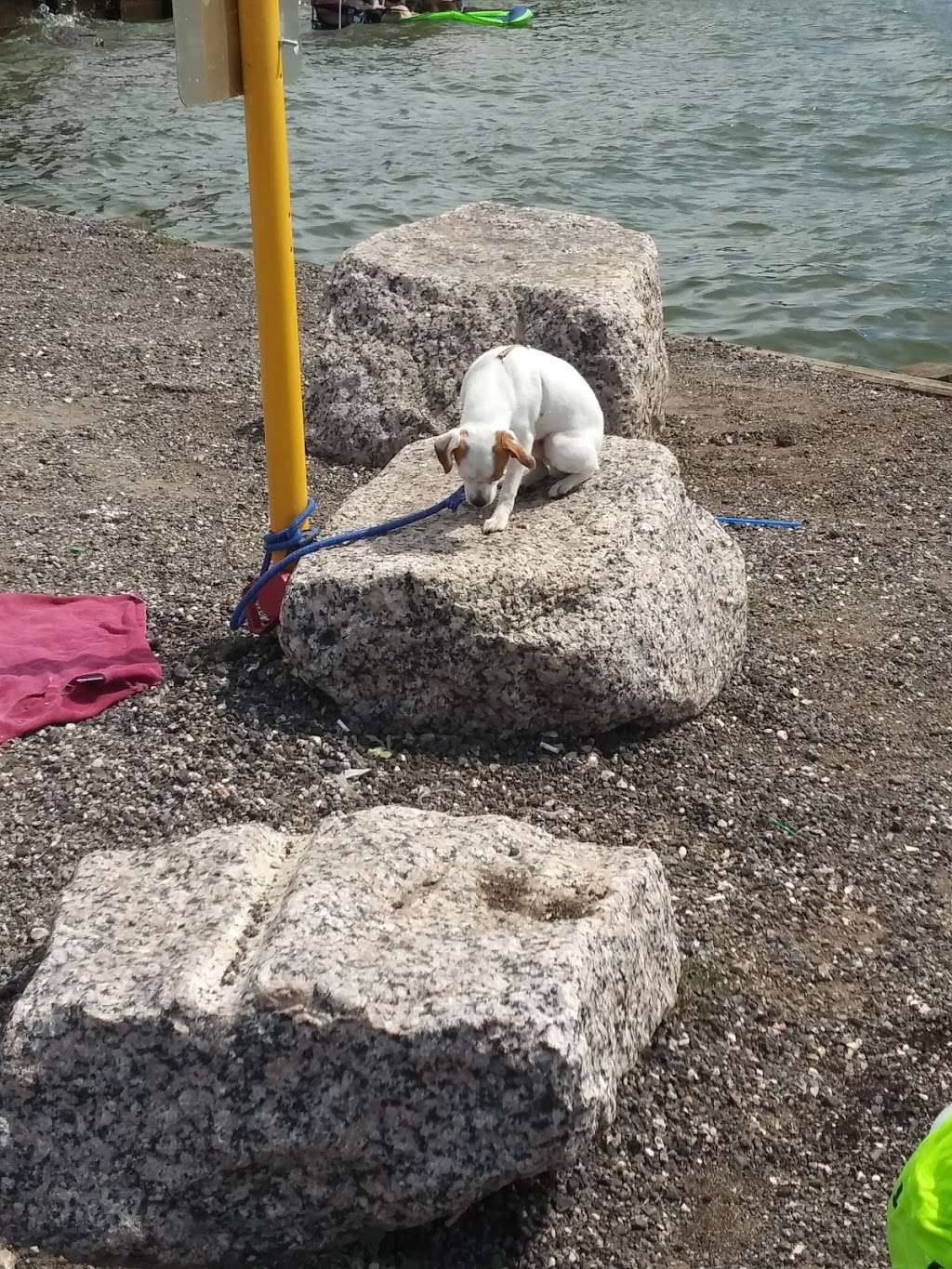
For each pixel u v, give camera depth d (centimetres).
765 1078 193
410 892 181
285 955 168
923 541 339
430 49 1320
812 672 278
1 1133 167
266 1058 164
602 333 338
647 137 944
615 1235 175
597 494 258
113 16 1393
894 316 568
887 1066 197
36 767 233
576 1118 162
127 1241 166
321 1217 167
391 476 273
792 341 542
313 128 969
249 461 360
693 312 577
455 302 352
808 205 762
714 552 269
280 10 228
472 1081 162
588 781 236
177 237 657
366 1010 163
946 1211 132
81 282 513
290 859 192
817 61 1240
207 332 464
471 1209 174
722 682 265
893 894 224
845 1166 185
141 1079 166
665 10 1606
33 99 1024
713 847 227
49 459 350
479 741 239
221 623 270
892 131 939
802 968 210
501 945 170
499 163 870
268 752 234
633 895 185
